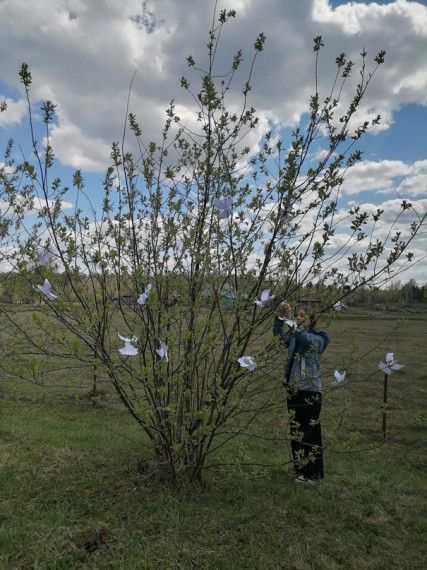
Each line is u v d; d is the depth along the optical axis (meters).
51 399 7.07
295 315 3.38
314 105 3.05
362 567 2.76
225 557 2.74
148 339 3.27
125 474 3.79
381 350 11.69
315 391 3.92
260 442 5.14
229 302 3.33
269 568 2.68
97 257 3.07
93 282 3.46
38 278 3.22
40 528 2.88
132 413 3.32
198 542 2.89
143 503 3.29
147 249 3.56
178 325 3.36
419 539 3.14
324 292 3.37
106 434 5.38
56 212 3.25
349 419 6.75
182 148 3.87
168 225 3.50
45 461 4.07
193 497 3.43
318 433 4.03
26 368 3.32
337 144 3.08
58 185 3.21
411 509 3.57
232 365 3.28
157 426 3.44
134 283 3.42
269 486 3.84
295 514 3.34
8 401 6.95
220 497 3.49
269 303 3.31
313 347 3.64
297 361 3.96
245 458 3.36
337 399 7.76
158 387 3.25
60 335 3.17
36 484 3.57
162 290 3.48
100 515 3.10
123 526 2.97
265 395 4.06
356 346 3.82
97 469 3.93
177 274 3.39
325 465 4.60
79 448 4.53
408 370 9.67
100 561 2.61
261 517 3.25
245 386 3.36
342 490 3.85
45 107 2.98
